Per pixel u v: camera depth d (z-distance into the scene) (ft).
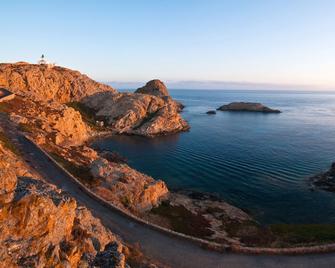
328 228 158.92
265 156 323.57
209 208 194.49
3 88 330.13
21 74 471.62
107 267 58.49
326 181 245.86
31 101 317.63
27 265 45.11
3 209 48.34
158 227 118.83
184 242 112.06
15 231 47.96
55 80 526.57
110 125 482.28
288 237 146.41
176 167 285.23
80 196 137.08
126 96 540.52
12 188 53.78
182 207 188.24
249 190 230.68
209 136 442.09
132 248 98.17
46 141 216.74
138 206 165.37
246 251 108.99
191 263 98.68
